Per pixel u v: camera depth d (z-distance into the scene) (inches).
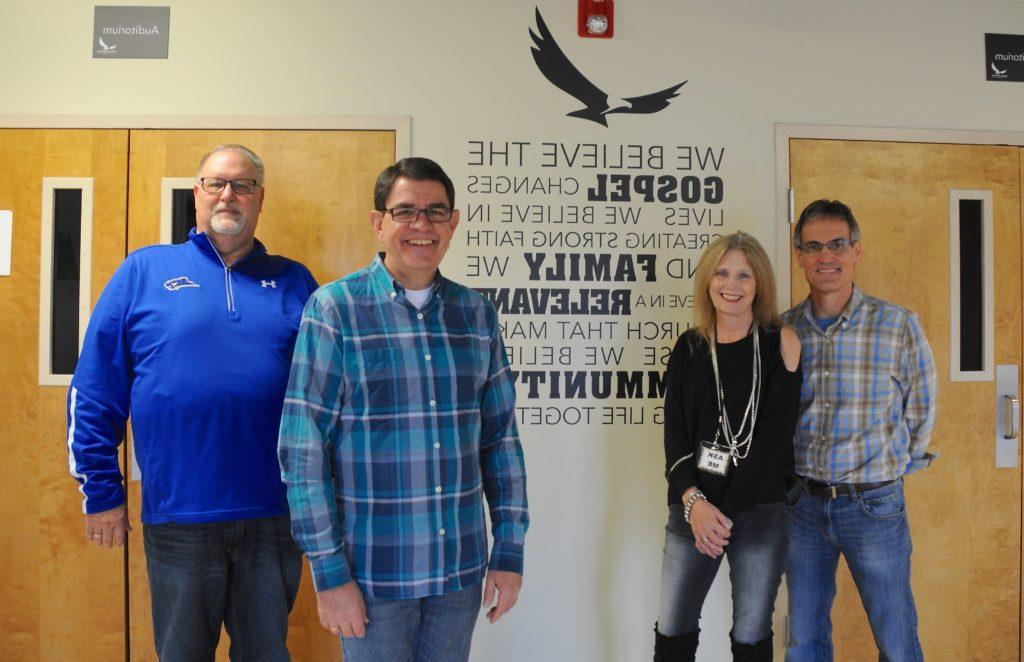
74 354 97.0
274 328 73.7
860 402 83.4
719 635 100.0
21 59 97.2
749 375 77.6
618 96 101.3
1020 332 103.7
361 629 58.1
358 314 60.1
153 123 97.3
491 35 100.1
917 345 83.9
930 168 103.6
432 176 61.3
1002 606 102.7
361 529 58.9
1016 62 105.3
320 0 98.9
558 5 100.5
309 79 98.7
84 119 97.0
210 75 98.0
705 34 102.2
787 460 79.7
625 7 101.5
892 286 102.9
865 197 102.9
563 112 100.7
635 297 101.3
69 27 97.4
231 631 72.9
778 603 100.4
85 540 96.0
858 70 103.6
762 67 102.7
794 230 95.0
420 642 62.4
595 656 99.6
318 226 98.3
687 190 102.0
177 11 98.0
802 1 103.2
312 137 98.3
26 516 96.2
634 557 100.4
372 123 98.7
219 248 76.9
